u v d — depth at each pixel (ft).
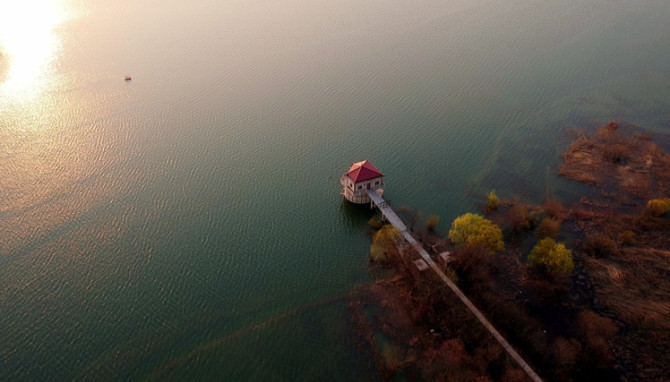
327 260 341.62
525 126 497.05
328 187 419.54
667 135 463.01
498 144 469.57
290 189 416.87
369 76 614.34
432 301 296.30
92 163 449.06
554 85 573.33
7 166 440.45
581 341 270.46
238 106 551.59
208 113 537.24
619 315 286.46
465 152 459.73
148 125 513.86
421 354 268.00
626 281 309.63
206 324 291.99
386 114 528.22
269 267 335.47
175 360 270.05
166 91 586.04
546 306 294.46
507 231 359.87
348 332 284.00
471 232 326.03
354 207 395.55
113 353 274.77
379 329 285.02
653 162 424.46
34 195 404.16
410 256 331.57
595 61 621.72
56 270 332.19
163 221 378.73
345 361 266.77
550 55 646.74
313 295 311.88
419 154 458.50
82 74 627.87
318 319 293.64
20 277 326.03
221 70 640.99
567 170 425.69
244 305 305.12
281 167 445.78
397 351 270.87
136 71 637.71
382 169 437.58
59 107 544.62
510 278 316.81
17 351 276.21
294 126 510.17
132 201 400.26
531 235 354.95
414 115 524.11
